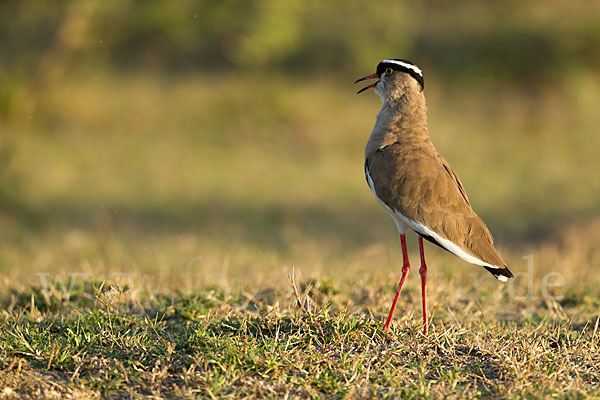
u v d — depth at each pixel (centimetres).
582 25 2608
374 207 1586
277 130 2148
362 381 547
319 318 641
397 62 734
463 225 676
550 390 532
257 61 2203
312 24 2423
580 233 1291
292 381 542
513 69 2484
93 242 1283
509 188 1695
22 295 784
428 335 634
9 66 1969
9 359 564
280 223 1465
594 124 2214
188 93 2358
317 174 1814
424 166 688
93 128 2053
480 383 558
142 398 523
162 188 1666
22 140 1797
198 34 2461
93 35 2017
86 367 561
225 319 665
